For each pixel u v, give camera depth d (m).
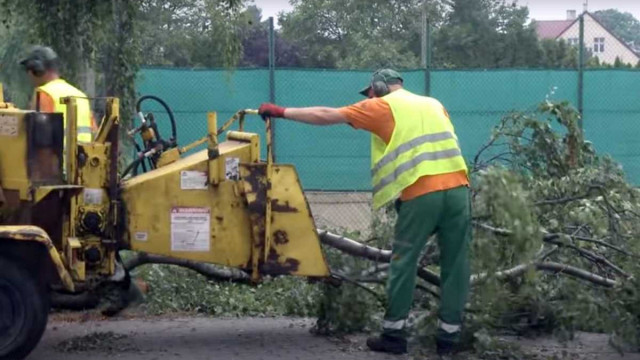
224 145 7.80
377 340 7.64
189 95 17.00
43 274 6.91
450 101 17.67
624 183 8.23
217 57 15.05
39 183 7.16
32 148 7.12
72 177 7.25
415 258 7.45
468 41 27.23
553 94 16.42
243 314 9.23
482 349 7.55
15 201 7.16
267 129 7.55
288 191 7.63
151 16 21.19
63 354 7.52
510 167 9.03
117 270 7.52
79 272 7.16
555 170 9.09
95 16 11.35
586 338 8.45
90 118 8.20
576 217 8.03
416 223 7.39
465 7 28.34
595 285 8.02
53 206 7.23
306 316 9.17
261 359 7.44
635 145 18.12
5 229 6.68
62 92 8.16
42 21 11.20
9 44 13.45
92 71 12.24
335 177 17.39
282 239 7.60
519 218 7.31
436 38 27.20
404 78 17.73
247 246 7.59
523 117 9.26
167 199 7.47
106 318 8.90
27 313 6.80
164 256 7.80
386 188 7.41
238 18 12.91
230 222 7.56
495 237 7.51
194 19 21.55
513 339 8.23
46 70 8.61
